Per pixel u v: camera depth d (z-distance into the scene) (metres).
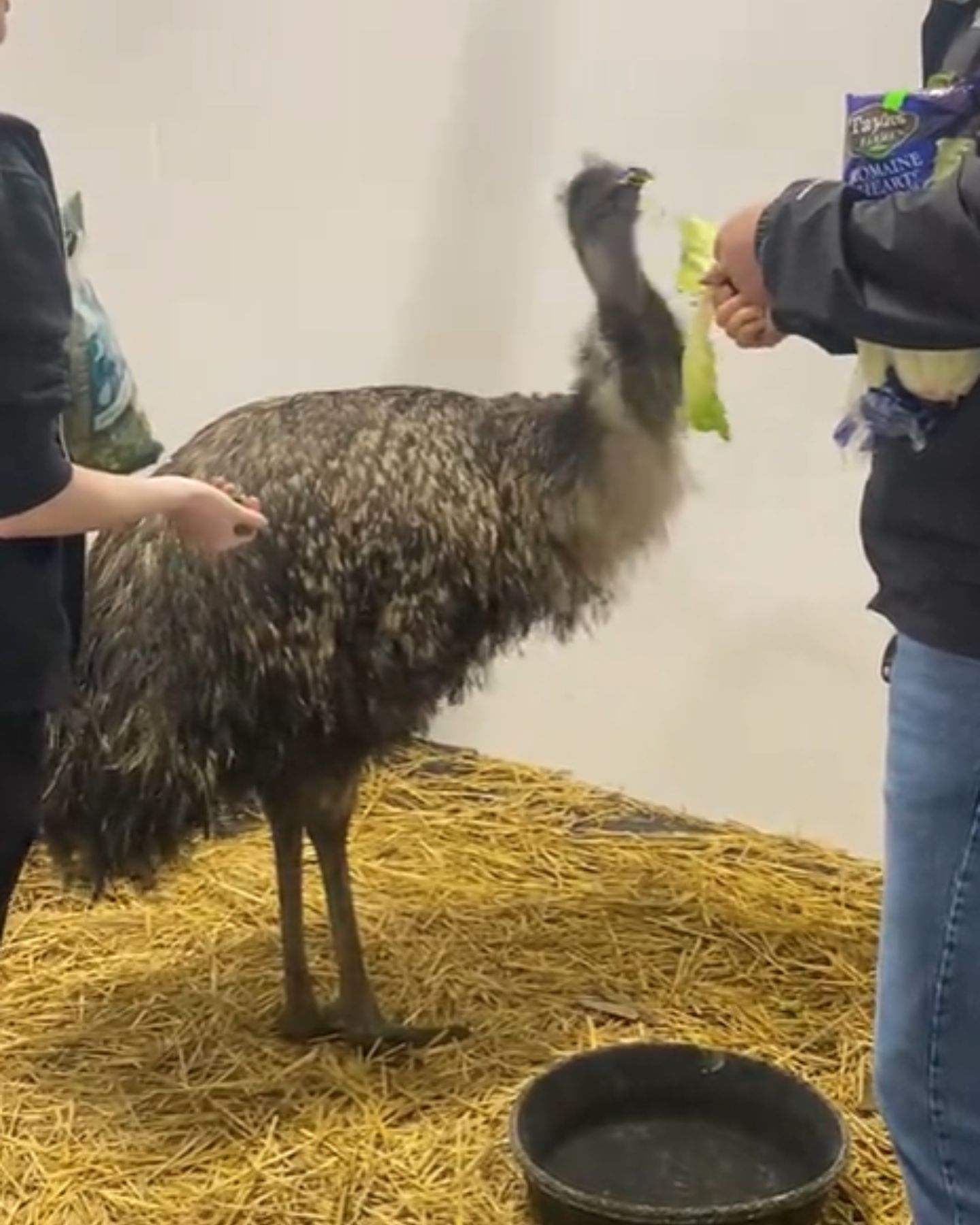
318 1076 2.76
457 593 2.64
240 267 4.12
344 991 2.85
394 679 2.65
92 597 2.64
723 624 3.68
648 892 3.44
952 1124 1.66
